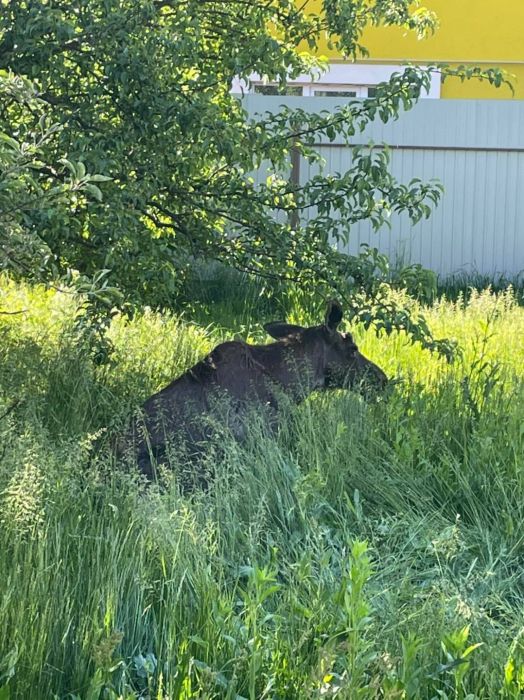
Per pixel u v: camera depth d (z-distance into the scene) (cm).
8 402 570
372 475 555
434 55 1734
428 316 996
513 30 1731
